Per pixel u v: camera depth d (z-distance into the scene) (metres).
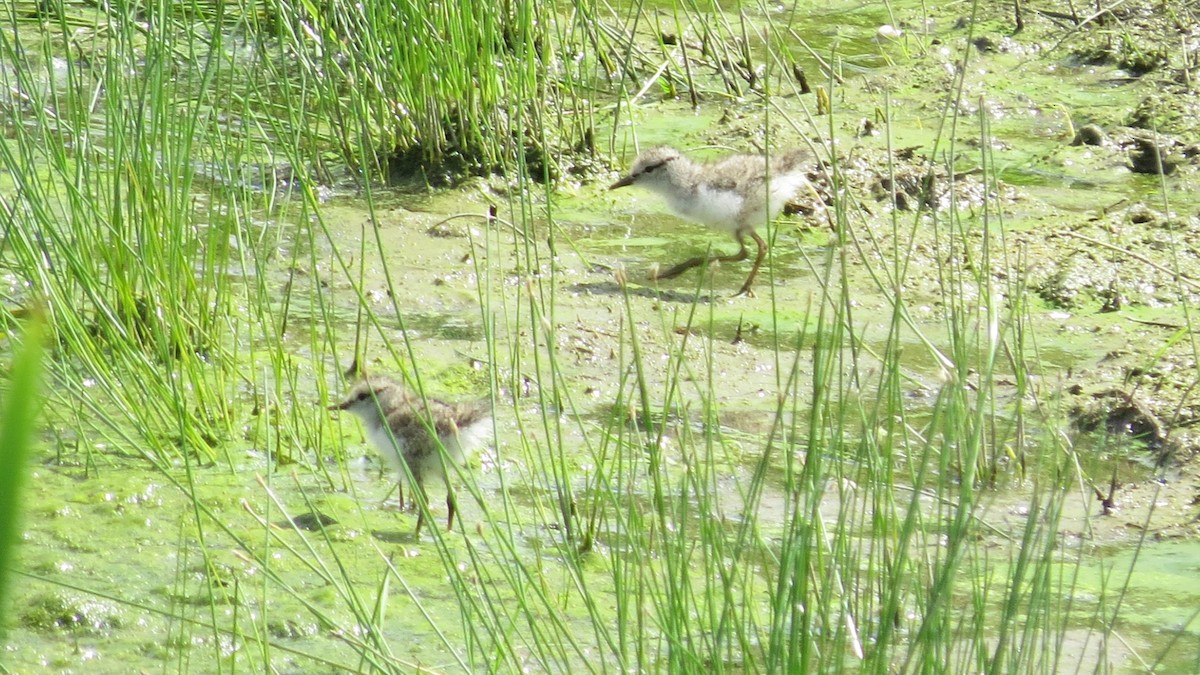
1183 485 9.21
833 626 7.23
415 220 13.80
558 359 11.19
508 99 14.45
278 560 8.42
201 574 8.25
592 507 8.62
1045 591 6.06
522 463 9.56
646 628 7.55
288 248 13.05
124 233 10.95
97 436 9.83
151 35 11.49
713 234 13.90
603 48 17.61
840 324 6.19
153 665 7.43
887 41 18.58
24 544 8.45
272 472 9.53
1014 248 12.94
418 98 14.66
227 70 15.47
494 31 14.70
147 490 9.15
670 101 17.14
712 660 6.09
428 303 12.19
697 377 10.92
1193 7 18.75
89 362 9.83
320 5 15.14
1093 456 9.62
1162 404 10.09
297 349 11.30
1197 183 14.47
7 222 10.07
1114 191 14.41
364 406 8.91
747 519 6.07
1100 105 16.52
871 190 14.34
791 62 17.31
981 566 8.10
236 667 7.43
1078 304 11.98
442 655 7.48
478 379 10.84
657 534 8.46
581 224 14.07
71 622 7.76
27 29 17.19
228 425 9.95
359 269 12.73
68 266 10.38
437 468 8.73
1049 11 19.08
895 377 7.05
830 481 9.16
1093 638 7.48
